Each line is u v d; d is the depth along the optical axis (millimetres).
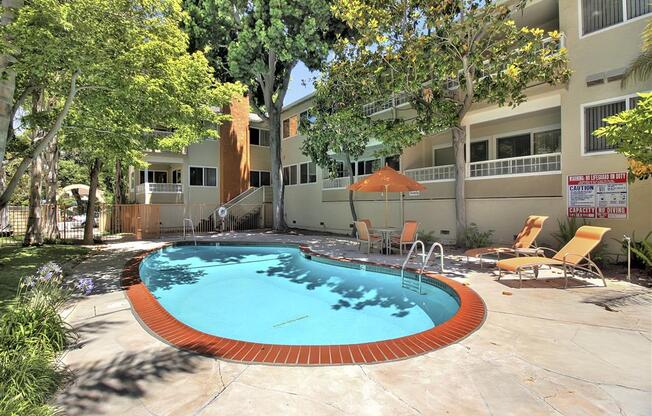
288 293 8102
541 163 11352
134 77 7816
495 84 10398
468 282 7102
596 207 9555
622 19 9148
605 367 3414
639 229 8727
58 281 5422
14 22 6406
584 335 4238
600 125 9625
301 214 24078
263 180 28250
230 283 9180
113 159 14000
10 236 17047
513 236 12031
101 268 9148
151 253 12469
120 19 7309
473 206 13297
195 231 22312
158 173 28203
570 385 3082
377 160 19375
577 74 10016
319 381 3186
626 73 8781
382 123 12258
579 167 9961
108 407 2818
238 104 26375
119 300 5957
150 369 3441
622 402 2812
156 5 7996
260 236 18703
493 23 9430
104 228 18609
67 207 22266
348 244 14609
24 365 3141
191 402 2877
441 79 10227
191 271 10812
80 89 8672
